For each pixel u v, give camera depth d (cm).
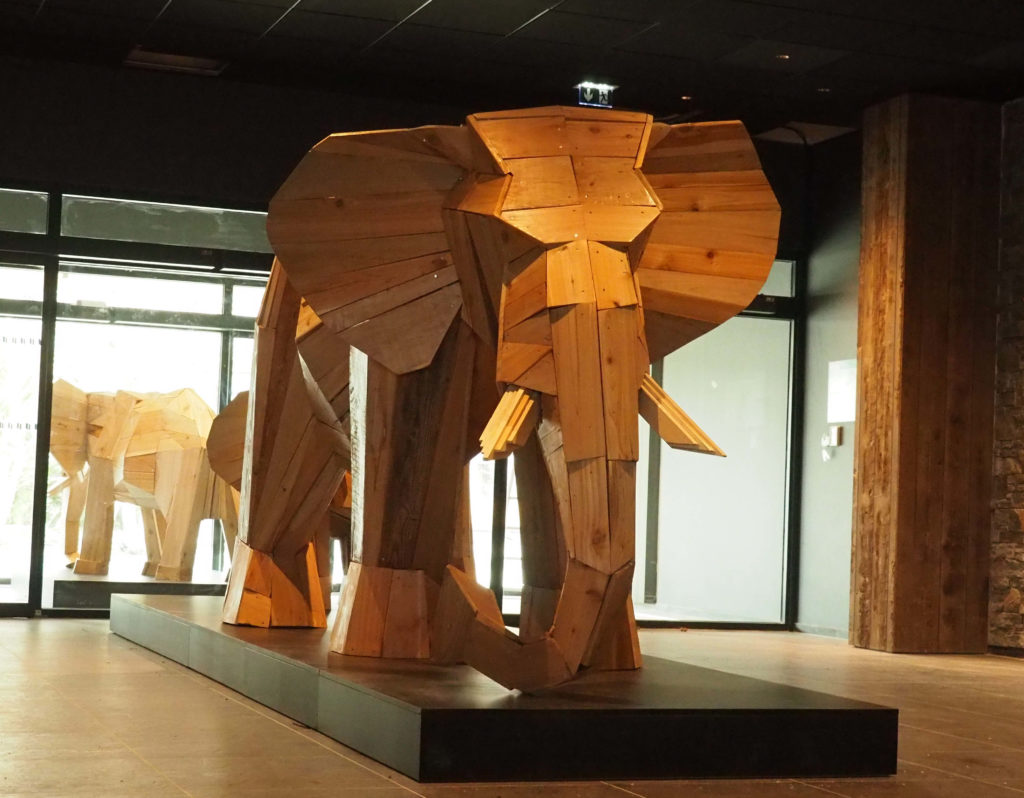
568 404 336
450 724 346
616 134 380
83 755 377
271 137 850
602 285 343
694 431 339
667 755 362
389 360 419
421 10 711
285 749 391
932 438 838
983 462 848
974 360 848
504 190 367
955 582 837
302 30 748
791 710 374
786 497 951
